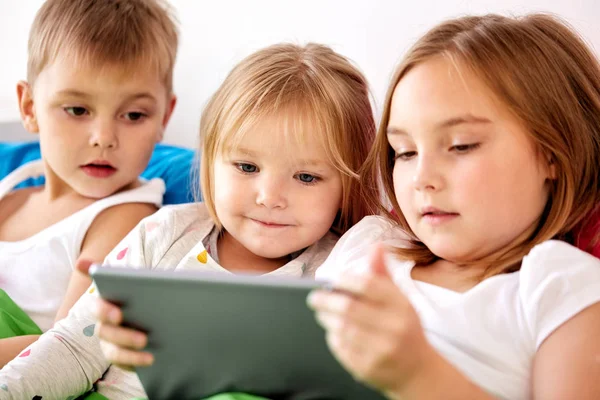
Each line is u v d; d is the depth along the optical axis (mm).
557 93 873
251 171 1065
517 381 798
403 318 631
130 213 1335
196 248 1119
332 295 652
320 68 1099
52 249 1316
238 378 798
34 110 1409
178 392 845
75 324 1076
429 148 851
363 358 644
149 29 1343
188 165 1503
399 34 1478
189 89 1810
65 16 1312
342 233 1158
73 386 1049
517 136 832
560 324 774
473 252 867
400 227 1062
